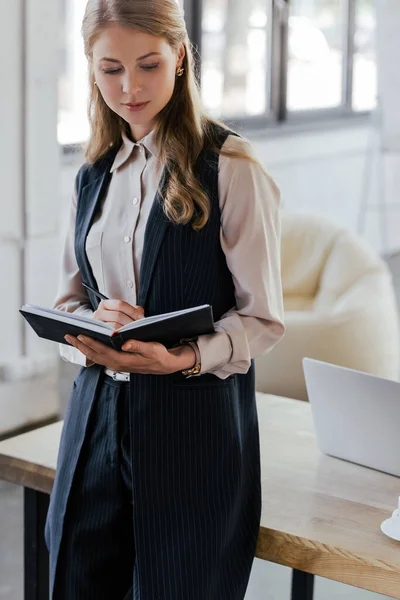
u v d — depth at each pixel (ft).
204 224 5.96
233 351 5.97
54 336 6.10
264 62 27.43
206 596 6.07
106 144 6.63
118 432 6.21
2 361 15.21
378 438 7.14
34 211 15.40
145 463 6.00
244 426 6.44
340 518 6.42
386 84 24.73
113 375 6.30
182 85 6.16
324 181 28.50
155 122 6.25
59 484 6.53
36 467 7.27
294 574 7.23
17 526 12.17
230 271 6.18
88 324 5.68
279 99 27.99
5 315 15.23
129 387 6.10
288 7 27.73
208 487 6.09
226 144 6.10
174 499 6.04
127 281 6.28
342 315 13.14
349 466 7.36
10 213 15.03
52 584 6.58
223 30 25.53
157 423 6.00
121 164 6.40
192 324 5.58
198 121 6.15
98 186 6.54
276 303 6.22
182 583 6.02
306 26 29.07
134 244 6.23
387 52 24.34
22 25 14.48
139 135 6.40
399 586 5.73
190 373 5.94
